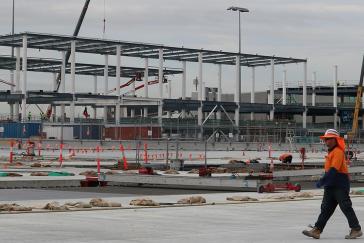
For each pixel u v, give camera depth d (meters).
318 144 108.69
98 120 117.81
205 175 34.78
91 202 19.98
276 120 134.12
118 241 12.66
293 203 21.70
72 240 12.75
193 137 114.19
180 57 130.38
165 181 30.52
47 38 105.81
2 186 29.91
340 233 14.26
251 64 139.00
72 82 108.56
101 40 110.06
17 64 116.25
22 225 15.12
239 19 127.75
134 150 87.81
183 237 13.28
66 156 68.38
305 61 137.50
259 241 12.83
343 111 145.00
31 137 95.38
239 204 21.16
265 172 35.56
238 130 120.50
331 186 13.47
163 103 113.69
